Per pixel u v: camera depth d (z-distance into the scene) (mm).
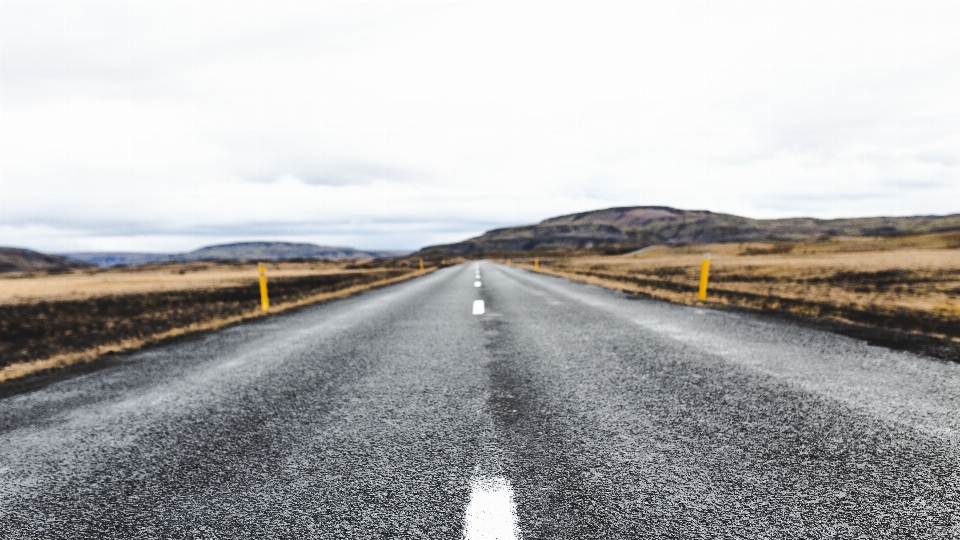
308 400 3568
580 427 2834
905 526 1760
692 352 4980
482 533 1748
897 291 17562
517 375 4137
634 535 1715
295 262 164125
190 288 29781
